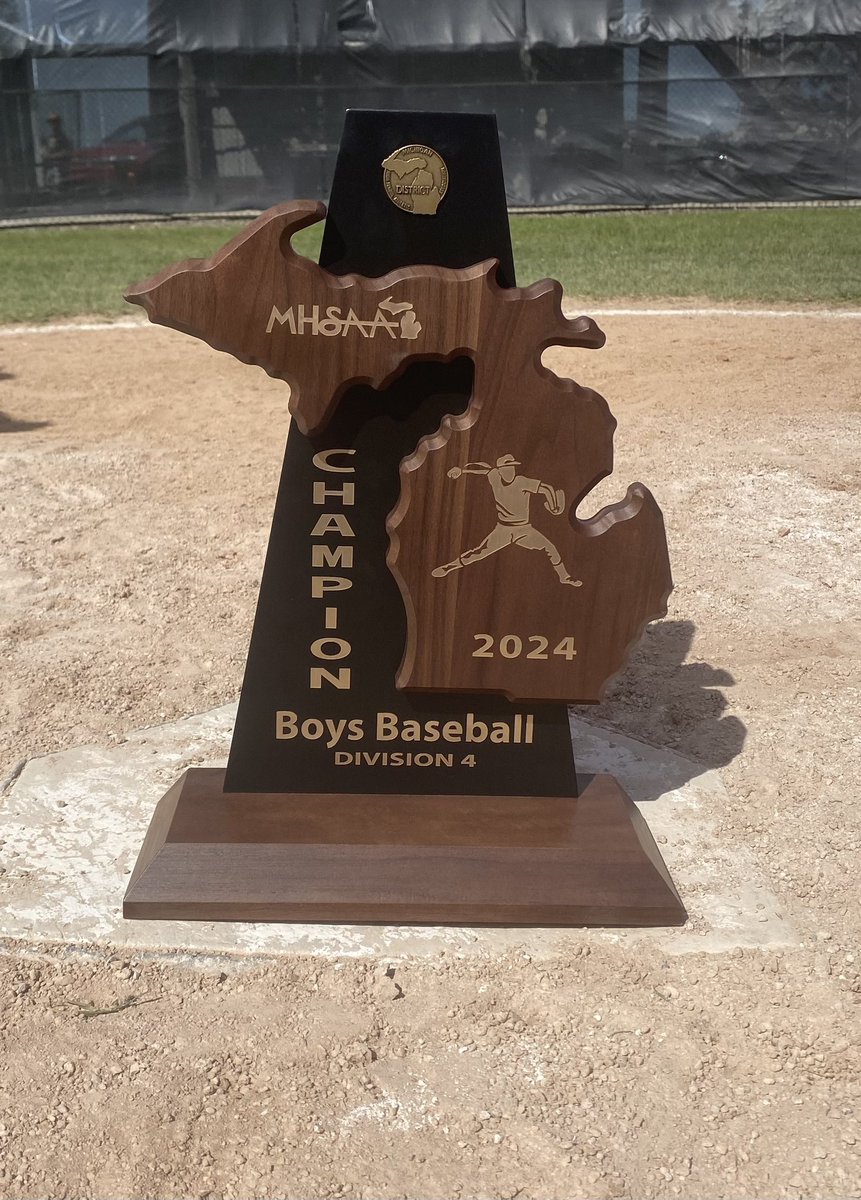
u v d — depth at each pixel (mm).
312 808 3037
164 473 6281
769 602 4699
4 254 14258
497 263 2674
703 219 16781
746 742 3691
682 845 3160
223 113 17703
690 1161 2234
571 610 2912
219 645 4340
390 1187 2186
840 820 3281
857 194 18156
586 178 18172
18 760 3539
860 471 6109
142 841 3143
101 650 4301
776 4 17359
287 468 2889
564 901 2848
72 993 2646
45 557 5164
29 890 2949
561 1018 2580
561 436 2787
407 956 2758
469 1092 2393
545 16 17484
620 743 3680
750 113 17859
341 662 3020
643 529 2873
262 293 2652
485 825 2988
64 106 17375
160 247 14734
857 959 2748
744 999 2629
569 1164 2229
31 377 8312
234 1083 2412
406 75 17750
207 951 2762
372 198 2693
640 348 8797
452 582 2873
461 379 2828
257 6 17297
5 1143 2273
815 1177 2199
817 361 8312
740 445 6523
